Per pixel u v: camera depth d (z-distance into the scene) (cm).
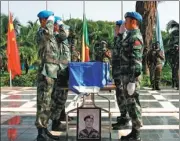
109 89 591
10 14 1659
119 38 661
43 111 570
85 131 577
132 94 564
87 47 1537
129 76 563
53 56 574
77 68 561
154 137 625
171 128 710
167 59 2141
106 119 816
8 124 771
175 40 2264
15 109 1010
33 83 2072
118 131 670
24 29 3119
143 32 2142
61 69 594
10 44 1612
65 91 636
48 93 572
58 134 647
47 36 571
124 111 692
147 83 1905
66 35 605
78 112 580
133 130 581
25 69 2702
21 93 1578
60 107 641
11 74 1906
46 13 580
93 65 559
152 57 1658
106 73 578
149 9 2147
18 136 644
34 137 635
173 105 1077
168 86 1944
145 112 934
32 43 2864
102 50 1447
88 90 559
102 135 634
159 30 1705
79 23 2692
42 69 569
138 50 556
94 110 579
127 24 575
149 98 1296
